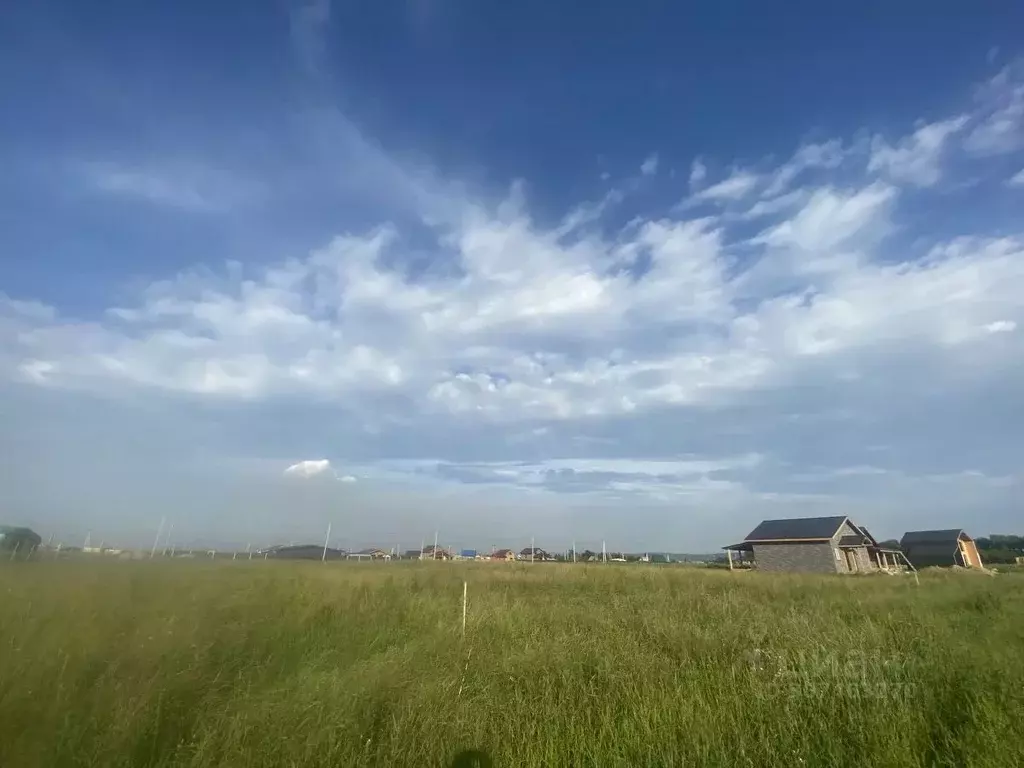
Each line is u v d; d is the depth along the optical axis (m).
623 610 13.69
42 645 6.39
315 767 4.85
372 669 7.00
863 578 32.12
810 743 5.45
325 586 15.23
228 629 8.48
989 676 7.03
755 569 49.03
